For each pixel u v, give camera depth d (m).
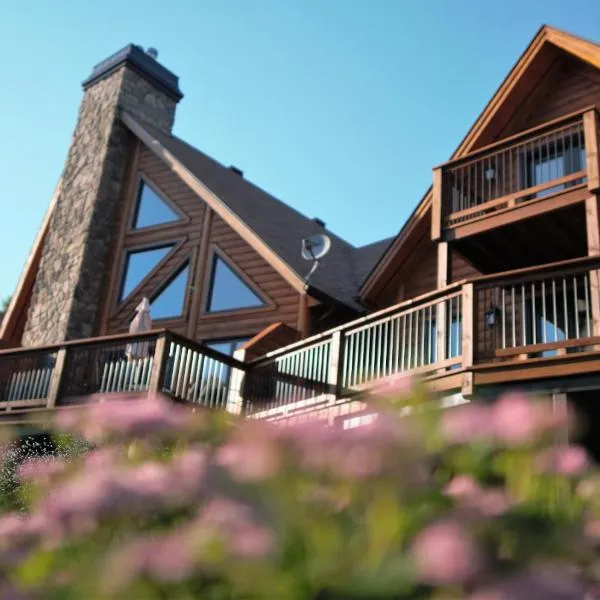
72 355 11.38
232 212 14.46
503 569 1.44
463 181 10.70
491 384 7.54
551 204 9.23
